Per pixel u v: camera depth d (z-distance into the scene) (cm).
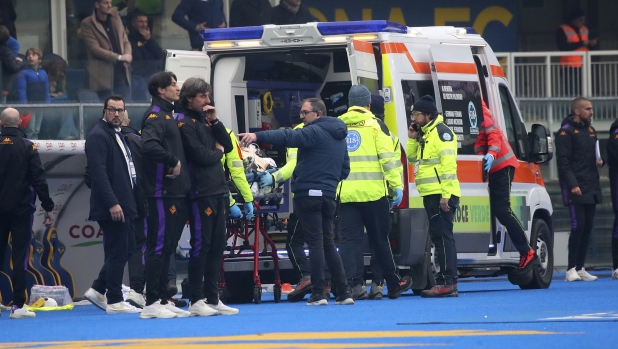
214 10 6881
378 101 4050
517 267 4662
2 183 3750
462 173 4366
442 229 4056
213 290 3422
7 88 5566
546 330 2672
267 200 3966
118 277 3638
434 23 8481
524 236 4525
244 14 6894
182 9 6775
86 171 4072
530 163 4869
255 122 4400
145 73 6000
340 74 4494
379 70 4144
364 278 4059
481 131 4466
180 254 4162
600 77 7400
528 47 8675
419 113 4041
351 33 4156
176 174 3253
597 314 3147
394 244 4109
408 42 4234
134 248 3853
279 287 4078
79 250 4703
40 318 3594
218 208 3372
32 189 3862
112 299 3653
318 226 3650
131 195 3631
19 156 3772
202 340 2583
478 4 8544
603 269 6700
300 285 4091
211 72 4366
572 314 3164
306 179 3616
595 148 5338
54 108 5609
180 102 3350
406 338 2533
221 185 3366
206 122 3378
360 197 3903
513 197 4659
